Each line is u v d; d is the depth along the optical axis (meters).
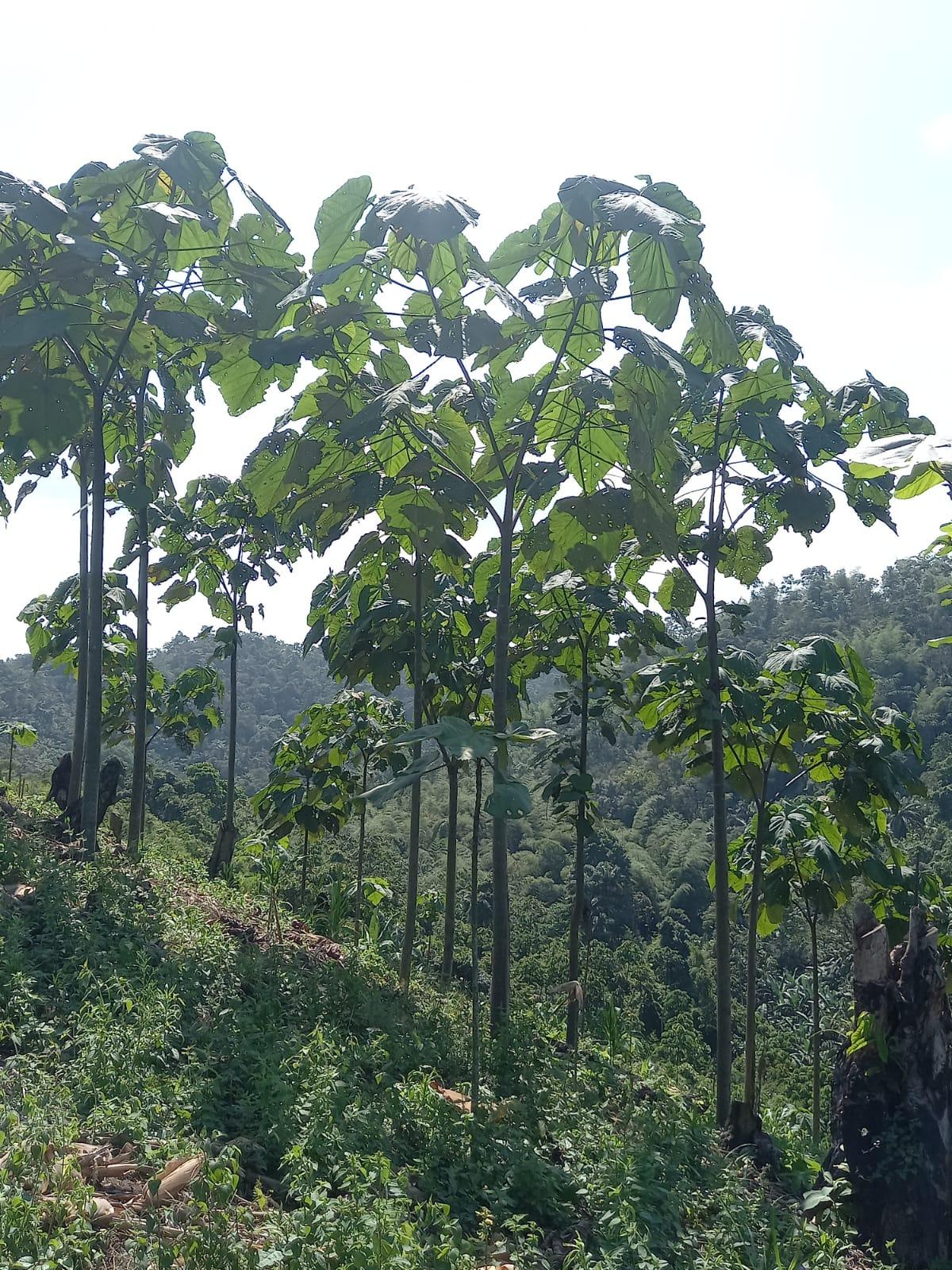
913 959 7.43
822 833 9.24
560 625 9.84
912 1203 7.02
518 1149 5.79
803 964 38.53
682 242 6.45
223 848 14.32
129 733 16.58
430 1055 7.41
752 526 8.84
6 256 8.15
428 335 7.89
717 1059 8.33
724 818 8.42
